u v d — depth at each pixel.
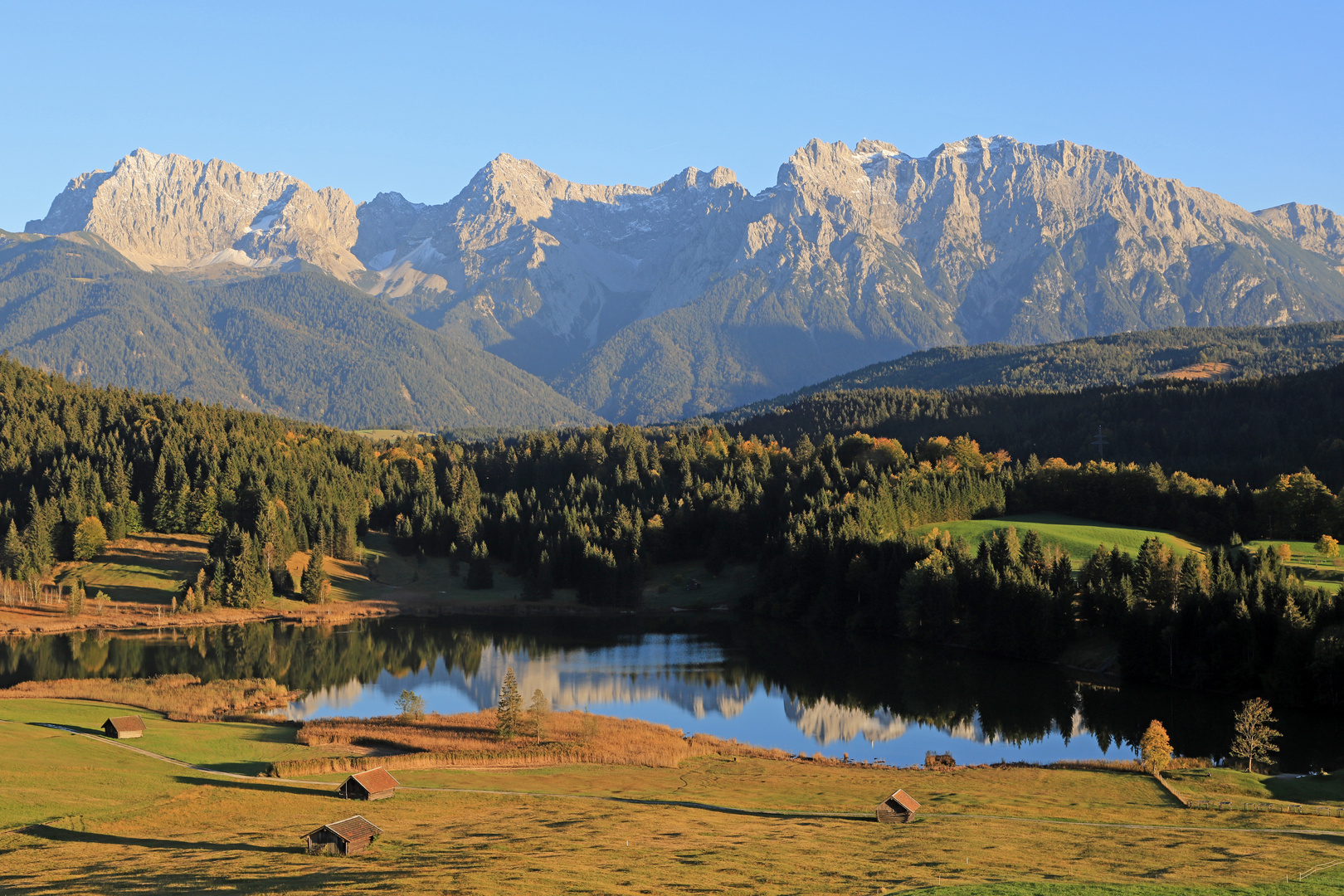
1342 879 61.56
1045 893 57.81
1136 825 76.62
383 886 59.09
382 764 93.44
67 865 63.66
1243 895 57.59
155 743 98.50
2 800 75.94
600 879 61.22
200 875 61.53
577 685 142.88
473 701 132.50
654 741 107.31
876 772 97.44
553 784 89.88
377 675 148.75
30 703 116.94
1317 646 117.50
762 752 106.50
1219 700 125.88
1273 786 89.25
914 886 60.16
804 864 65.38
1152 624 136.88
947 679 142.75
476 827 74.56
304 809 78.88
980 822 77.62
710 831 74.06
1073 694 131.88
